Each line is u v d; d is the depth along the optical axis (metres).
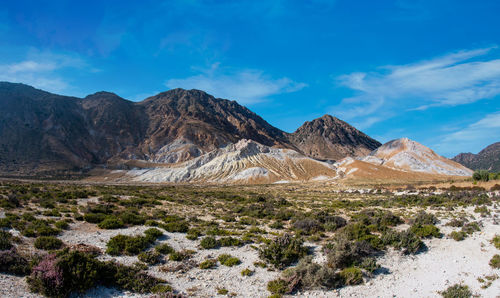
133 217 26.81
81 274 13.45
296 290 15.75
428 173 197.88
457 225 27.80
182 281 15.85
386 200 51.84
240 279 16.56
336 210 41.31
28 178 183.50
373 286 16.77
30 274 13.80
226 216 33.06
